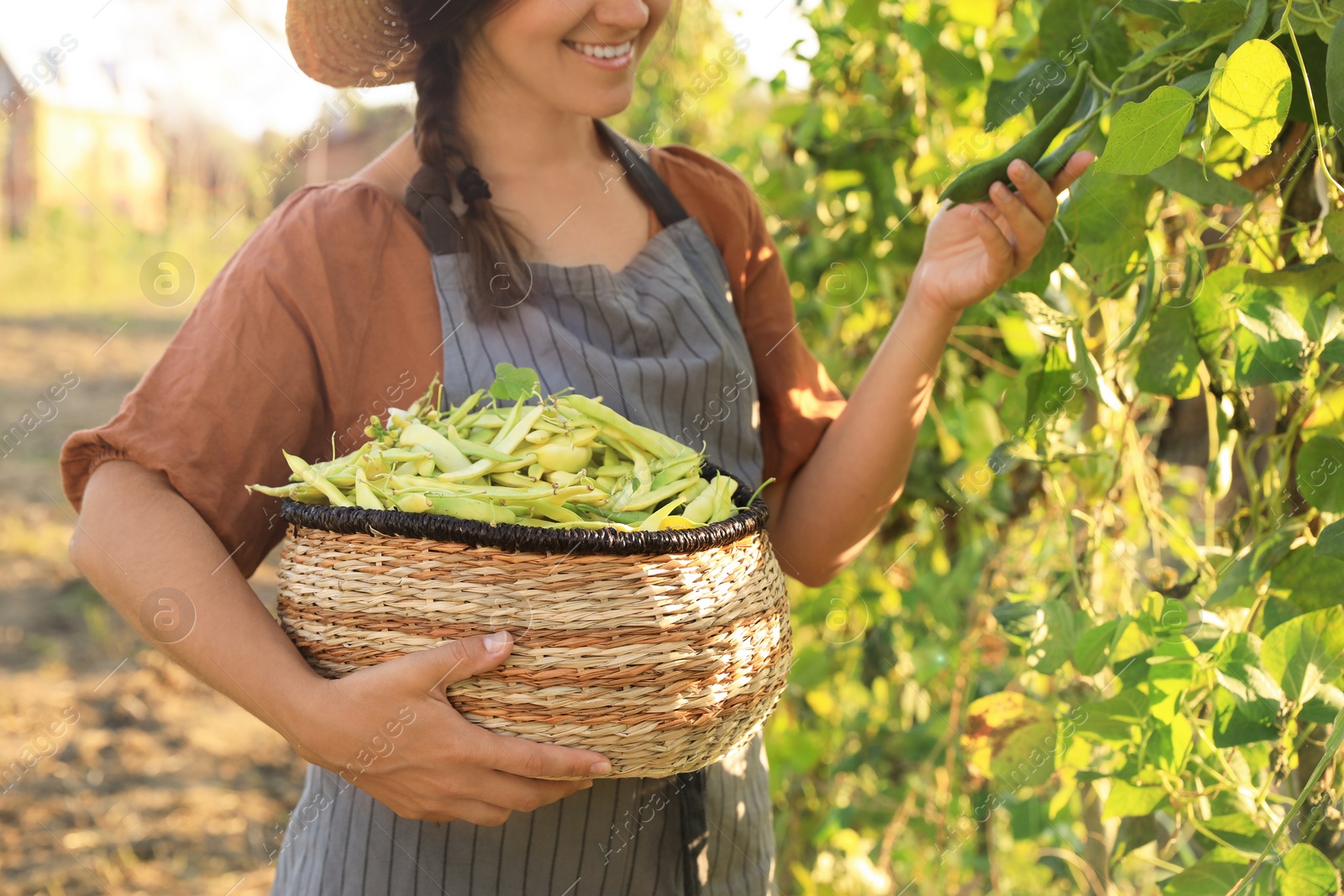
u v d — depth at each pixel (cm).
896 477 124
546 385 107
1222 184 100
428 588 86
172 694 348
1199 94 90
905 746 203
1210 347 110
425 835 105
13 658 356
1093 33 112
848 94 203
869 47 200
